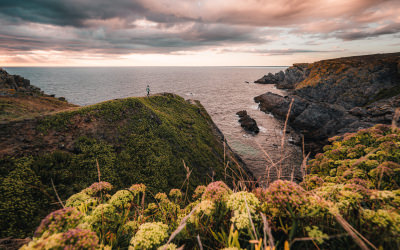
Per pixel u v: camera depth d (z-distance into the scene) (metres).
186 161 20.80
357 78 78.88
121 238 2.05
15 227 7.94
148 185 14.29
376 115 40.69
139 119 22.80
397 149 3.25
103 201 2.74
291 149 39.03
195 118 38.31
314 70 104.75
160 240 1.64
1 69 35.56
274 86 163.50
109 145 16.56
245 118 59.00
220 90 142.38
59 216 1.41
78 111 18.66
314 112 52.53
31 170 10.80
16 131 13.94
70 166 12.55
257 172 30.56
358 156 4.29
